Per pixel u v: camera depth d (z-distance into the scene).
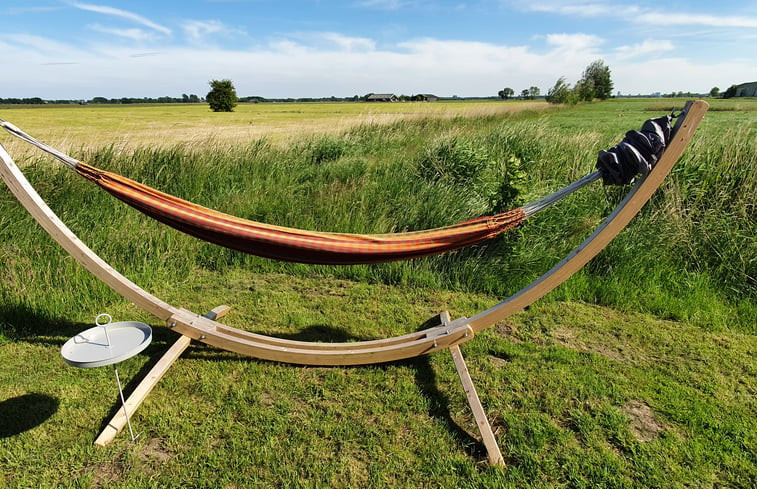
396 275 4.68
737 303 4.12
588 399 2.81
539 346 3.44
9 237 4.39
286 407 2.70
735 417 2.67
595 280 4.43
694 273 4.43
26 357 3.21
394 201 5.83
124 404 2.47
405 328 3.74
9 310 3.57
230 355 3.24
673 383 2.98
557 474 2.25
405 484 2.19
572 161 6.60
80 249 2.72
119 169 6.17
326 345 3.04
